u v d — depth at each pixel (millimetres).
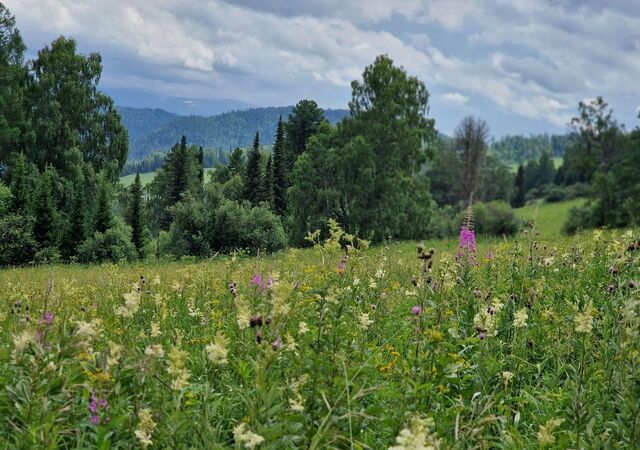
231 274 8609
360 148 44344
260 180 63156
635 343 3760
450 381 3971
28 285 9664
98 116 57844
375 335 5207
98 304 7094
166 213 69312
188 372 3121
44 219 42156
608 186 53094
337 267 5531
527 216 82750
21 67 55094
